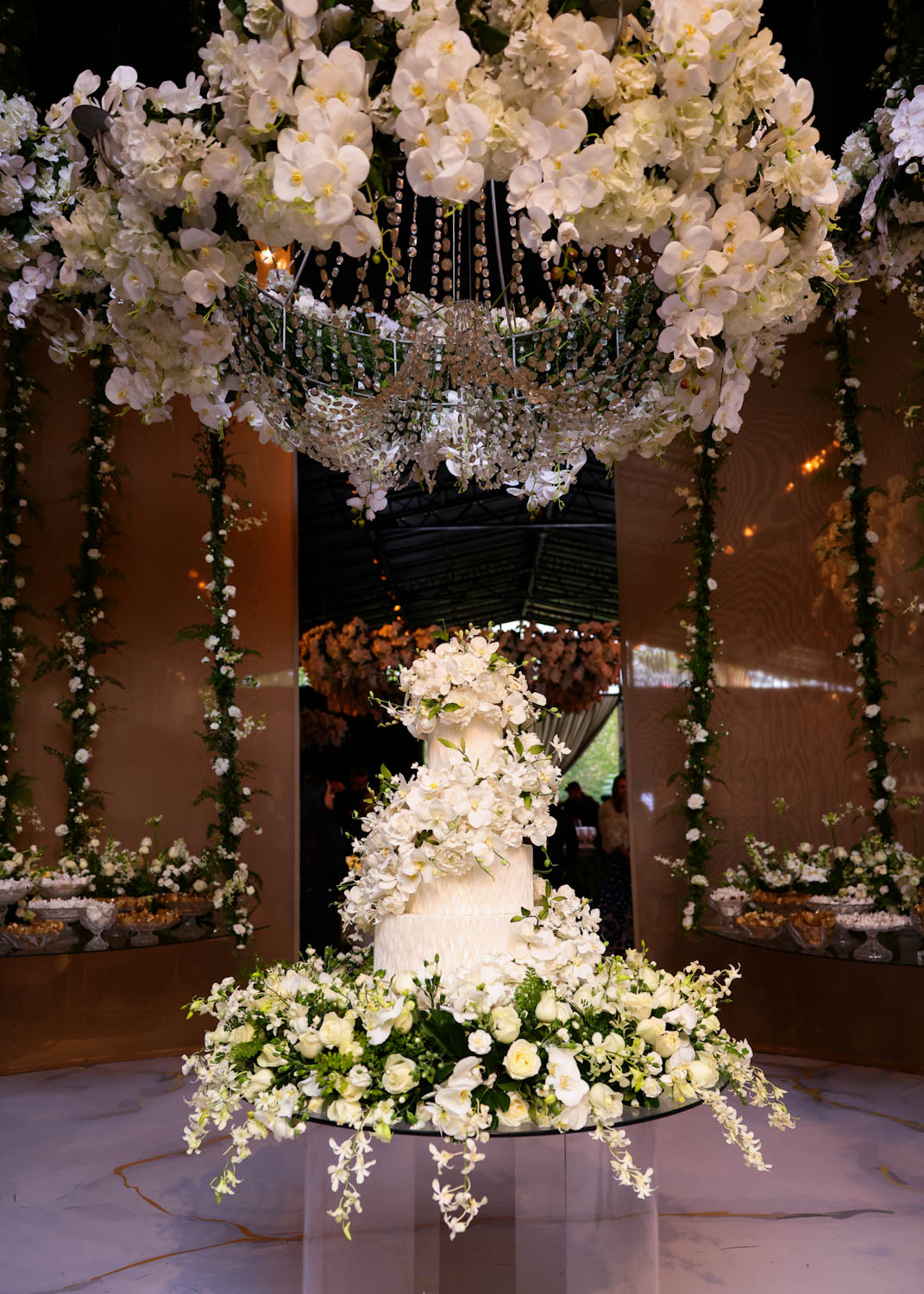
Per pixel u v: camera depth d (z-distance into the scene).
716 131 1.58
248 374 2.18
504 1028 2.20
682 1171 3.77
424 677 2.64
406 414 2.59
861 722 5.48
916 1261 2.98
